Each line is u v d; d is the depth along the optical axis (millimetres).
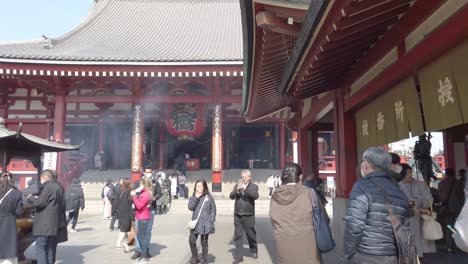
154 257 9156
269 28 5590
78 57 20406
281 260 4258
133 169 22844
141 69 21156
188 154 34812
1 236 6355
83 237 12203
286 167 4555
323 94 9602
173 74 21469
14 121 23906
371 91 6250
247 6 5492
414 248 3289
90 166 33156
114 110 28922
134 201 8461
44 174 6875
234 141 36281
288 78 7059
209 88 23781
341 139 8117
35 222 6574
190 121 24469
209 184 28875
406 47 5031
